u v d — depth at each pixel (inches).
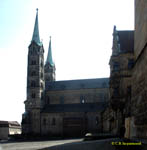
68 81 5098.4
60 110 4626.0
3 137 4879.4
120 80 2197.3
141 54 1117.1
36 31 5044.3
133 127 1317.7
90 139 1819.6
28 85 4761.3
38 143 2812.5
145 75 1035.3
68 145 1200.2
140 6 1183.6
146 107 1013.8
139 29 1211.9
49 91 5004.9
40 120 4576.8
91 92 4776.1
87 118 4392.2
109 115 2987.2
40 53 4889.3
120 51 2273.6
